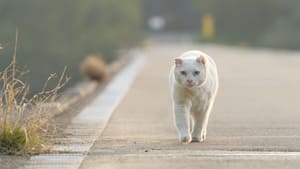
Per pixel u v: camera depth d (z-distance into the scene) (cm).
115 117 1903
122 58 5522
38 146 1329
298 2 9594
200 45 9412
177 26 15350
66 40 6762
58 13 6781
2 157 1264
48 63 6481
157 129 1669
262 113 2003
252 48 8306
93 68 3158
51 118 1557
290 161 1205
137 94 2606
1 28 6356
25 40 6391
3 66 5700
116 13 7569
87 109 2088
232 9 10738
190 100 1417
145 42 9319
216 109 2114
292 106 2186
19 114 1341
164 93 2655
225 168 1148
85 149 1352
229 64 4688
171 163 1192
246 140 1463
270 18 10094
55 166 1191
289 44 8000
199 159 1225
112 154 1293
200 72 1386
